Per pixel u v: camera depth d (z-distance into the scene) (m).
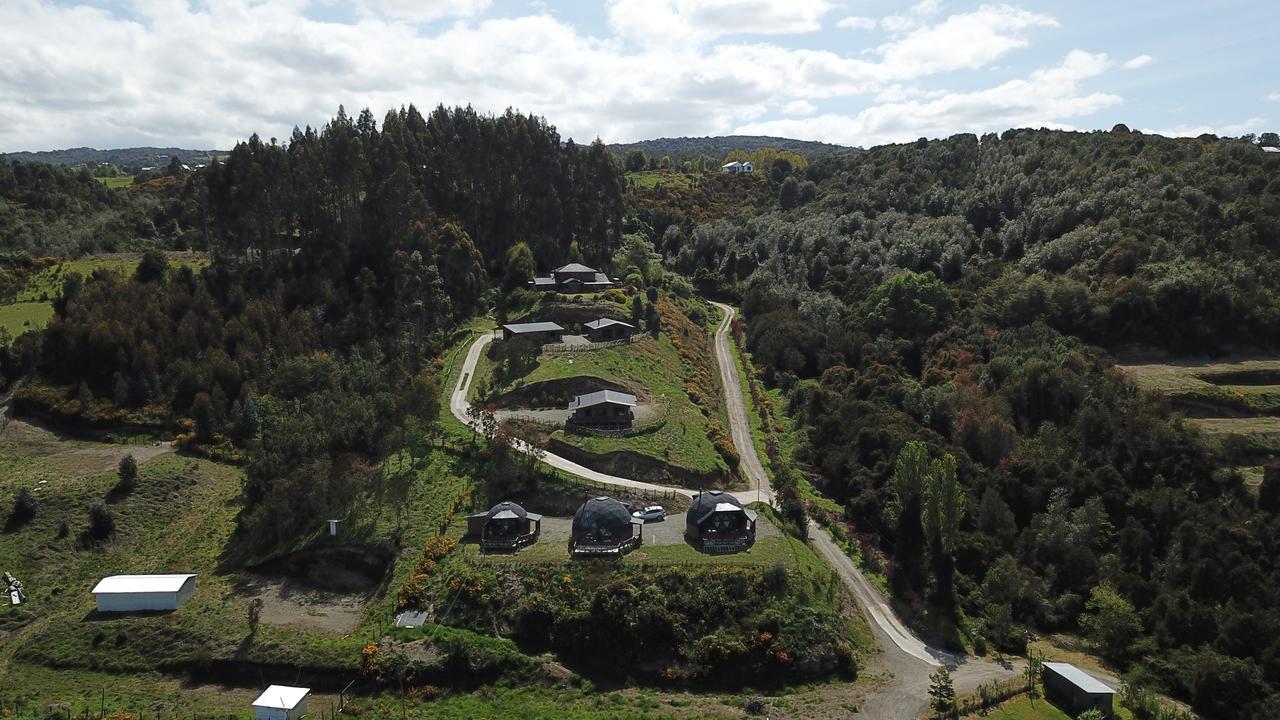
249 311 134.00
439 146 188.62
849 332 160.25
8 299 144.00
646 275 188.38
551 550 86.38
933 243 183.25
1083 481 107.38
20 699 68.62
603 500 90.19
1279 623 83.06
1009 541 102.75
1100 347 138.38
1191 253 148.38
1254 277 141.88
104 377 120.56
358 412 110.31
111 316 126.19
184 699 70.00
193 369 121.25
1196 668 78.25
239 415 116.25
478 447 107.00
